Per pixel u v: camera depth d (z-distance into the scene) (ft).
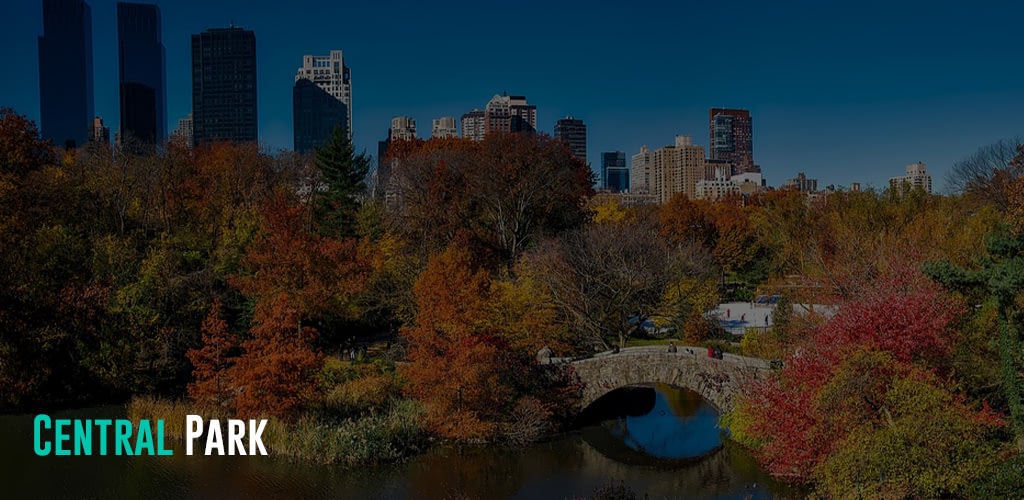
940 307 103.86
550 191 244.22
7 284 152.87
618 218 279.69
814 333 123.24
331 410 146.20
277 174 271.49
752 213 322.96
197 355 145.48
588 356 162.40
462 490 120.37
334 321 196.85
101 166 233.55
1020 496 83.30
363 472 127.34
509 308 172.65
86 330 162.91
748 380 137.08
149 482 120.26
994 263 101.35
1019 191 136.56
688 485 122.52
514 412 147.13
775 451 109.29
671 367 149.18
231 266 193.36
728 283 301.43
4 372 151.64
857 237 176.76
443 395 142.10
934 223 176.76
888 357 95.66
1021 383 95.30
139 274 179.73
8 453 132.05
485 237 233.96
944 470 88.79
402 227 218.79
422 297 151.74
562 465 133.39
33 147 178.40
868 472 90.12
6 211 163.63
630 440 149.48
